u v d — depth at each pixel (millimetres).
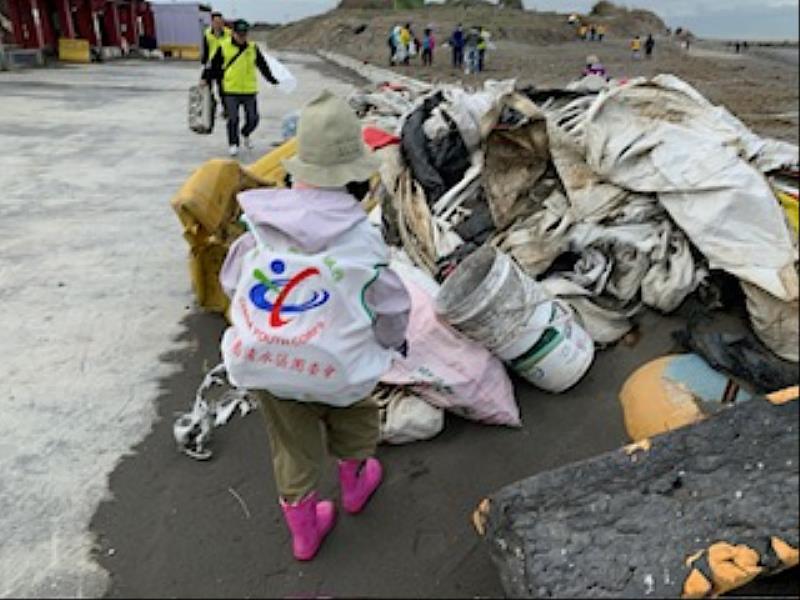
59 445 3148
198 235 3941
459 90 4695
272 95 17000
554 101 5055
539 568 2139
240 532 2686
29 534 2645
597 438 3168
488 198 4094
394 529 2701
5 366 3777
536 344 3238
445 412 3254
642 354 3619
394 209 4168
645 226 3842
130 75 22594
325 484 2918
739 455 2330
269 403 2342
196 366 3830
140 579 2475
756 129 12156
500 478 2953
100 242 5688
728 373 3186
